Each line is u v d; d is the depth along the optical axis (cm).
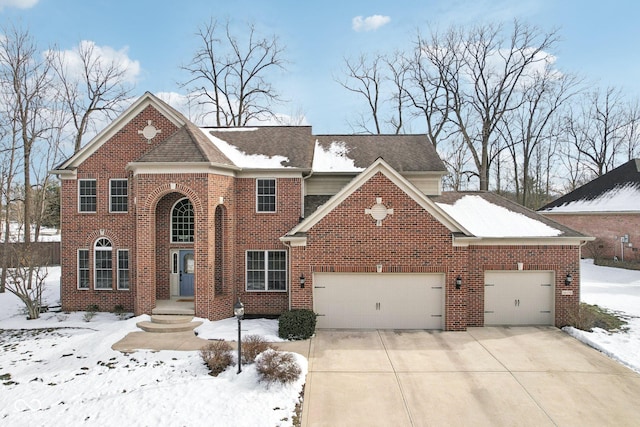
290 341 1363
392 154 1981
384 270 1476
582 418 884
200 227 1538
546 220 1606
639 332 1428
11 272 1789
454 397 979
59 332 1483
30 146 2505
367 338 1397
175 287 1769
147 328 1433
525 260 1517
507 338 1389
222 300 1614
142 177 1556
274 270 1731
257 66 3603
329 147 2069
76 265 1783
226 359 1113
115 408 901
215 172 1584
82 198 1798
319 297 1509
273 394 959
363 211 1477
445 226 1465
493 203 1753
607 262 2916
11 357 1217
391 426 858
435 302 1497
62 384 1027
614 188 3256
